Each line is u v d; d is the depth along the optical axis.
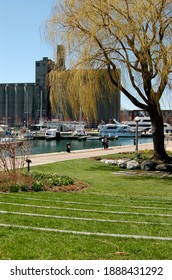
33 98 122.06
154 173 21.00
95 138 85.06
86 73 21.72
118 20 19.69
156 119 23.14
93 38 20.12
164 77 19.09
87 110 22.59
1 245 6.43
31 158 29.33
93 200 12.14
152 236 7.39
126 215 9.52
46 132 85.06
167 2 19.22
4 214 9.02
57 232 7.45
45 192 13.85
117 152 37.00
